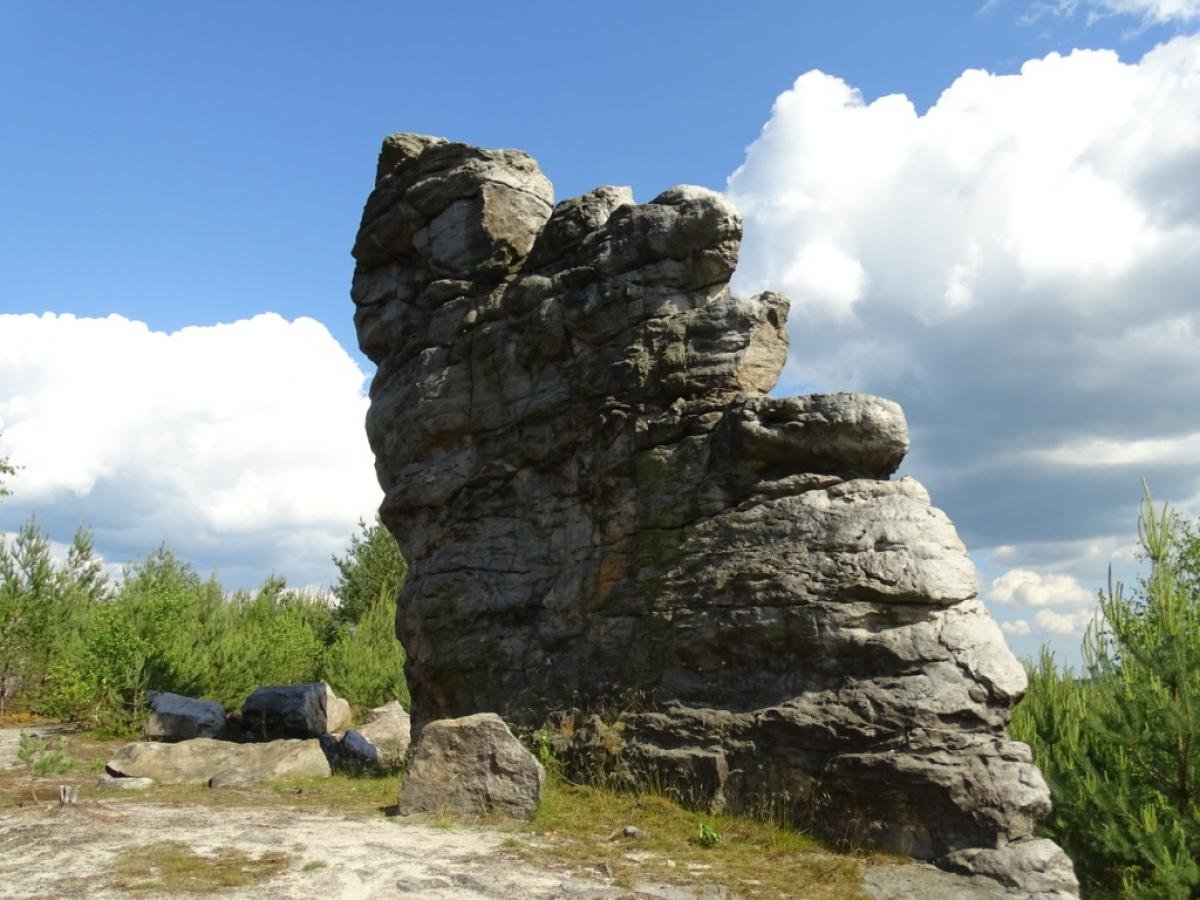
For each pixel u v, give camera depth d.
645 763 12.09
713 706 11.98
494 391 15.94
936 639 10.73
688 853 10.03
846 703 10.84
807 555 11.64
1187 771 9.96
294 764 15.13
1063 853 9.52
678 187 14.38
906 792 10.10
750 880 9.21
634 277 14.34
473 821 10.95
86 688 22.02
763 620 11.67
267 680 27.62
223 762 15.21
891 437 11.90
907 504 11.52
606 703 13.05
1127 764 10.59
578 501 14.62
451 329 16.77
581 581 14.11
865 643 10.95
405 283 18.22
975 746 10.11
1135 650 10.34
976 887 9.22
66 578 29.27
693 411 13.50
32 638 26.94
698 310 13.91
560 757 13.03
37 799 11.91
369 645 32.19
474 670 15.08
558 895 8.32
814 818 10.69
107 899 7.63
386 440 17.58
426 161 17.84
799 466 12.41
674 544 13.04
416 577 16.72
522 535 15.26
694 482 13.09
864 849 10.20
